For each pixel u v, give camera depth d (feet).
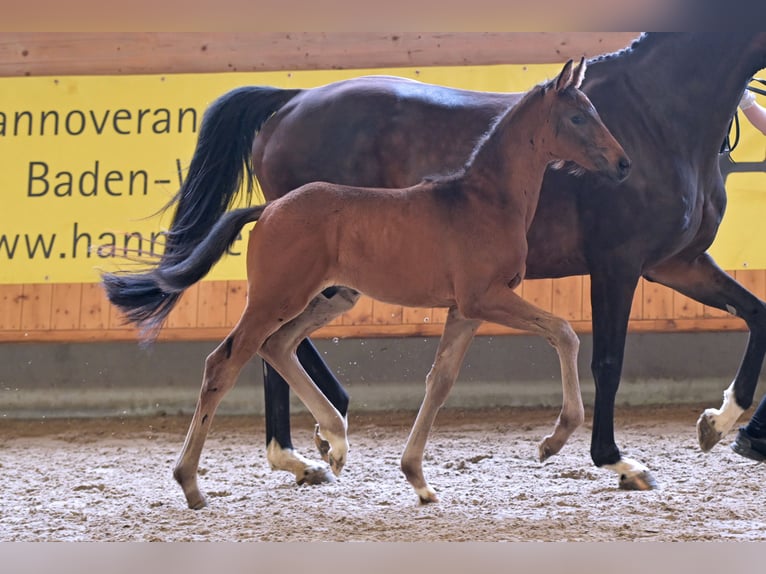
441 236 16.74
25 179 35.60
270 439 21.45
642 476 18.84
